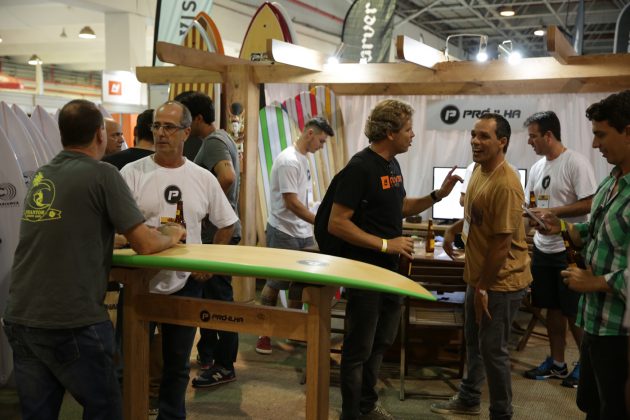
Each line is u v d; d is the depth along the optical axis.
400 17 11.64
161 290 2.60
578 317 2.19
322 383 2.19
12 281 2.06
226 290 3.41
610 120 1.97
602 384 2.03
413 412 3.30
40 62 14.48
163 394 2.58
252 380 3.68
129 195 2.11
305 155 4.23
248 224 4.49
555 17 12.20
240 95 4.38
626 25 5.93
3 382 3.40
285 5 9.54
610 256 1.99
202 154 3.29
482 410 3.33
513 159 5.33
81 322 2.00
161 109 2.56
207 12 6.44
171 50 3.87
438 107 5.50
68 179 2.02
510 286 2.71
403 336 3.48
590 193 3.63
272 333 2.20
